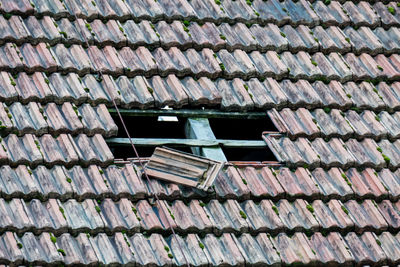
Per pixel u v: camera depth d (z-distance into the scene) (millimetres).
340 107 29938
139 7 30984
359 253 25641
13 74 27391
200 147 27594
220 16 31578
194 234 24734
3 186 24062
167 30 30375
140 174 25750
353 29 33188
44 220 23500
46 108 26781
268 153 31031
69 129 26281
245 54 30531
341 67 31250
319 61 31359
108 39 29297
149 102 27844
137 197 25172
